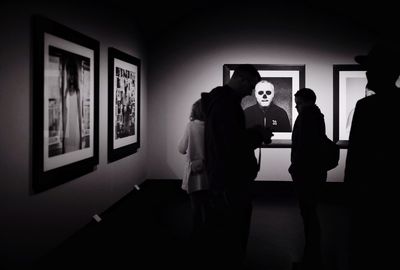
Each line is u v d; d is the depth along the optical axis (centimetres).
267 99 762
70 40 416
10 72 313
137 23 705
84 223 477
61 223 413
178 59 774
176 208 614
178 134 777
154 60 777
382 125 181
